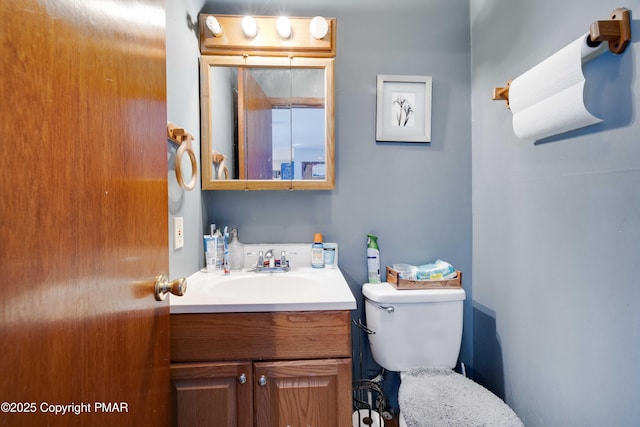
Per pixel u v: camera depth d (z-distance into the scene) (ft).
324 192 4.72
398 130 4.72
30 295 1.23
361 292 4.76
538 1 3.32
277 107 4.53
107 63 1.73
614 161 2.46
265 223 4.68
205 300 2.93
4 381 1.11
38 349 1.26
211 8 4.58
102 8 1.69
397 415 4.57
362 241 4.75
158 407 2.34
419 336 4.05
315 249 4.49
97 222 1.65
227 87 4.45
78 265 1.50
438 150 4.79
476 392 3.39
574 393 2.87
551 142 3.16
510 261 3.89
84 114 1.55
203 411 2.81
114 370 1.79
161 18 2.47
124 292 1.90
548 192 3.21
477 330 4.68
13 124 1.15
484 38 4.41
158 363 2.35
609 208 2.51
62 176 1.40
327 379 2.88
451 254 4.83
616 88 2.42
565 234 2.98
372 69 4.70
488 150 4.35
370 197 4.75
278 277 4.07
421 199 4.80
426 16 4.72
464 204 4.82
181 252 3.69
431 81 4.72
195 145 4.16
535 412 3.43
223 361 2.84
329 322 2.89
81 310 1.52
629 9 2.30
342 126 4.71
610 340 2.50
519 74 3.66
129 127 1.97
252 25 4.24
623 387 2.39
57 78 1.37
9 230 1.13
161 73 2.47
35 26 1.24
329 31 4.40
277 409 2.85
